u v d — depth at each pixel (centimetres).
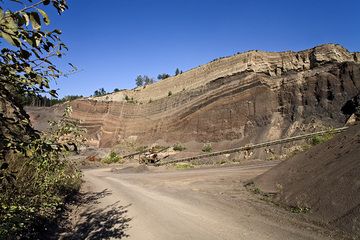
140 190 1741
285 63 5941
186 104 6906
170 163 4738
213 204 1159
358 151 981
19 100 286
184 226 857
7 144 273
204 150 5312
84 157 5594
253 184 1506
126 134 7719
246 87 5769
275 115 5156
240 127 5444
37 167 704
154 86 9950
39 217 738
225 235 750
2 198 493
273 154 3797
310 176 1096
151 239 752
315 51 5594
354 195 782
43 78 293
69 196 1309
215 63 7938
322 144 1334
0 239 462
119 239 760
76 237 776
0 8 223
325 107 4656
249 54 6825
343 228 697
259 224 821
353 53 5516
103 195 1537
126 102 8294
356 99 4306
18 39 229
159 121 7231
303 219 821
